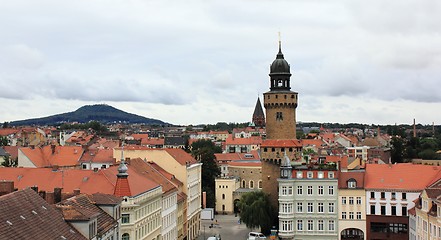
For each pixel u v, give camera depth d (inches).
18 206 2795.3
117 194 4493.1
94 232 3223.4
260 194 7568.9
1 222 2524.6
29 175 5359.3
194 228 7362.2
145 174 5851.4
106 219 3663.9
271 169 7824.8
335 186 6501.0
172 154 6998.0
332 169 6579.7
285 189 6574.8
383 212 6387.8
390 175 6496.1
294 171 6599.4
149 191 4987.7
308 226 6565.0
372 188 6392.7
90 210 3459.6
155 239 5246.1
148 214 4958.2
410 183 6363.2
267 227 7352.4
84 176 5187.0
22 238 2527.1
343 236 6501.0
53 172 5285.4
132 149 7121.1
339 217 6496.1
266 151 7839.6
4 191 3722.9
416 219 5403.5
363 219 6432.1
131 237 4466.0
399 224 6323.8
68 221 3075.8
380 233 6368.1
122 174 4564.5
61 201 3533.5
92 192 4795.8
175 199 6181.1
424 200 5036.9
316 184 6545.3
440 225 4384.8
